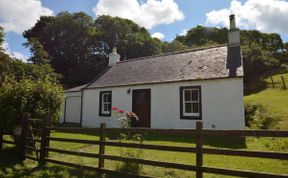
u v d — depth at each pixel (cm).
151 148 587
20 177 642
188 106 1428
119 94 1741
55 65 4009
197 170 520
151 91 1570
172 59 1747
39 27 4472
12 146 996
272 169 653
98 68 3862
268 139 1120
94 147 985
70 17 4000
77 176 636
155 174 619
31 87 923
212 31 6062
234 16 1566
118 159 635
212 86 1334
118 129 646
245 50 4050
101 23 4066
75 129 739
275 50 6862
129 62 2080
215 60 1477
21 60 2508
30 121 847
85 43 3994
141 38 3928
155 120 1528
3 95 899
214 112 1314
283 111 2008
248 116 1673
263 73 3959
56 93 968
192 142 1087
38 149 826
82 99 2005
